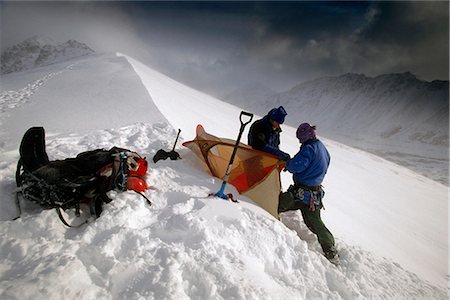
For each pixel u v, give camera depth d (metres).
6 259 2.97
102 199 3.85
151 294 2.86
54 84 18.28
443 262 7.43
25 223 3.36
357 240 6.24
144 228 3.77
